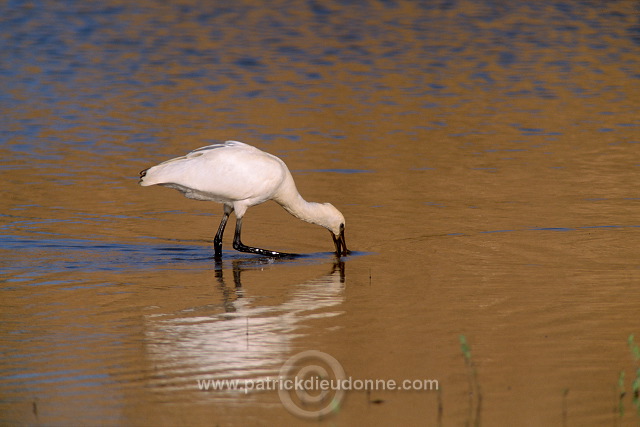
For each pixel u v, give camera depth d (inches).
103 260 535.8
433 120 924.6
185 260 542.9
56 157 774.5
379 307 452.8
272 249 568.4
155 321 434.3
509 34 1433.3
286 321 434.3
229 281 501.4
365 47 1331.2
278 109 967.0
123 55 1264.8
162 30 1456.7
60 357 389.4
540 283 486.3
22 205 641.6
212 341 408.5
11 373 373.1
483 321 430.6
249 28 1483.8
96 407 345.4
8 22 1489.9
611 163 762.8
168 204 660.1
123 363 384.5
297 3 1716.3
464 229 593.0
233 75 1145.4
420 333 416.2
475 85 1098.1
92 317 439.8
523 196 669.3
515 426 330.0
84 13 1592.0
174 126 889.5
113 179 713.6
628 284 482.9
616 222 604.4
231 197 551.8
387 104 995.9
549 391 356.2
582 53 1289.4
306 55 1273.4
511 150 808.9
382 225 605.3
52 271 513.3
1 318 436.1
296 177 719.7
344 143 829.8
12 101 986.7
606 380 365.1
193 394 355.9
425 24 1520.7
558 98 1029.8
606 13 1603.1
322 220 557.3
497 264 521.3
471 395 353.7
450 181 710.5
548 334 413.1
